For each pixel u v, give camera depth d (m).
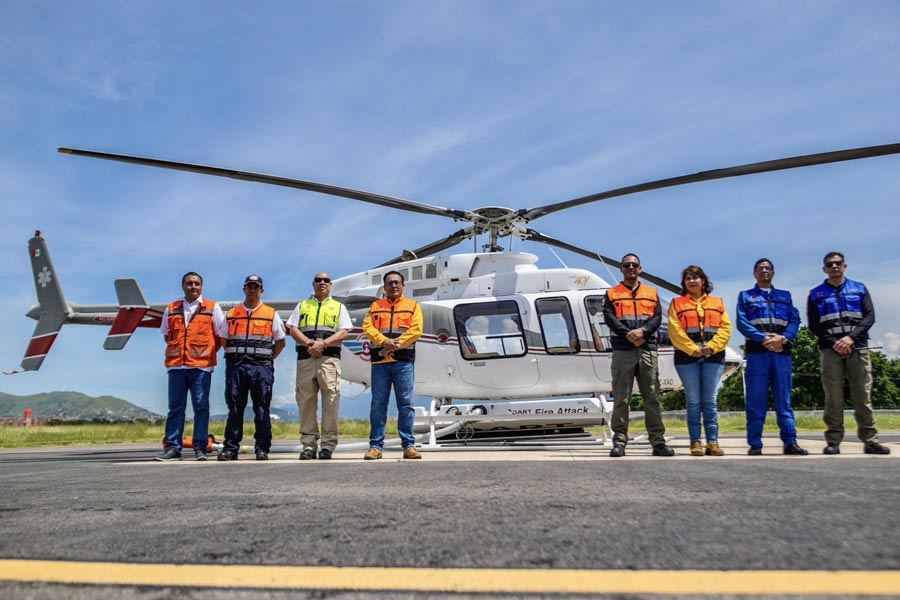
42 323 12.23
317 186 8.27
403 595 1.36
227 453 6.85
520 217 9.23
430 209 8.98
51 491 3.31
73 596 1.38
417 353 9.04
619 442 6.05
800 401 42.94
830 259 6.16
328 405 6.77
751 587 1.34
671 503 2.51
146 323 10.80
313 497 2.91
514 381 8.84
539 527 2.06
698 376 6.24
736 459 5.34
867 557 1.58
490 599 1.32
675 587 1.35
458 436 8.89
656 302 6.34
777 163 7.29
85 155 7.68
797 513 2.22
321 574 1.53
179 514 2.45
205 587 1.43
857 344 6.02
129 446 13.77
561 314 8.85
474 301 9.08
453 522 2.19
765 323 6.16
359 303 9.91
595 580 1.43
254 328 7.01
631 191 8.25
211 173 8.02
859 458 5.31
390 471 4.31
